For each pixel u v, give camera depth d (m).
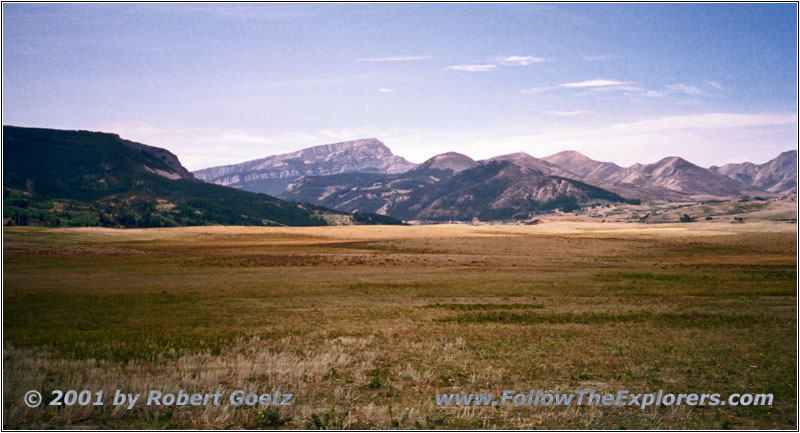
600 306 38.69
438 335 25.95
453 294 46.34
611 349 22.64
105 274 61.53
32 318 32.03
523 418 13.69
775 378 17.88
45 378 16.22
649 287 51.28
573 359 20.48
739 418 13.95
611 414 14.12
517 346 23.23
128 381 15.94
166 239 123.75
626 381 17.41
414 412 13.83
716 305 38.88
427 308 37.44
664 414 14.20
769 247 104.50
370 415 13.67
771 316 32.91
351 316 33.34
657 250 102.12
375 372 17.98
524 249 100.38
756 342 24.47
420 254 91.50
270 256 85.50
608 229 158.62
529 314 34.16
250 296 44.03
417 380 16.98
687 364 19.91
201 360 19.19
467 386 16.52
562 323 30.69
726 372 18.75
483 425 13.06
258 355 20.02
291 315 33.75
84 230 130.12
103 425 12.57
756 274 63.00
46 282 53.22
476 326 29.23
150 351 21.09
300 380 16.58
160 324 29.92
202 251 98.38
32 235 111.75
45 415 13.07
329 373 17.66
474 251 97.94
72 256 83.81
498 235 127.25
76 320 31.38
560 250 100.00
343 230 147.75
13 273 61.44
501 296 45.31
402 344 23.48
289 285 51.66
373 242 113.94
